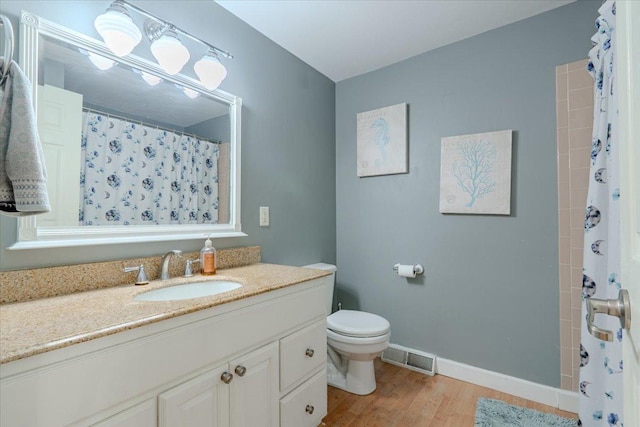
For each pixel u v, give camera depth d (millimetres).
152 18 1265
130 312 833
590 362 1210
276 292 1188
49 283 1019
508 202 1805
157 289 1184
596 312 573
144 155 1335
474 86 1930
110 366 720
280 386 1196
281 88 2014
